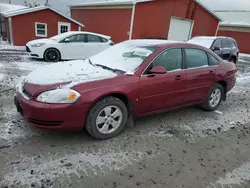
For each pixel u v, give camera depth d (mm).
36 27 14727
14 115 3592
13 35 14070
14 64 7953
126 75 3168
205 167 2736
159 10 14523
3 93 4691
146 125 3723
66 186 2205
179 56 3754
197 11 16641
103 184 2285
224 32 25812
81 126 2883
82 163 2576
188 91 3914
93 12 17922
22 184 2176
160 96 3510
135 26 13930
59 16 15383
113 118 3141
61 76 3043
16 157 2559
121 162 2670
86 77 3029
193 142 3316
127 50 3844
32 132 3123
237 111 4887
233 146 3320
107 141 3104
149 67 3352
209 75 4207
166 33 15570
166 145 3150
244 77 9242
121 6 14383
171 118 4129
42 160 2555
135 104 3270
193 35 17234
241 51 24656
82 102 2752
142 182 2369
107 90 2930
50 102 2660
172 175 2527
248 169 2785
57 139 3031
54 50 9094
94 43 9883
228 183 2486
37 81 2943
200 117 4312
